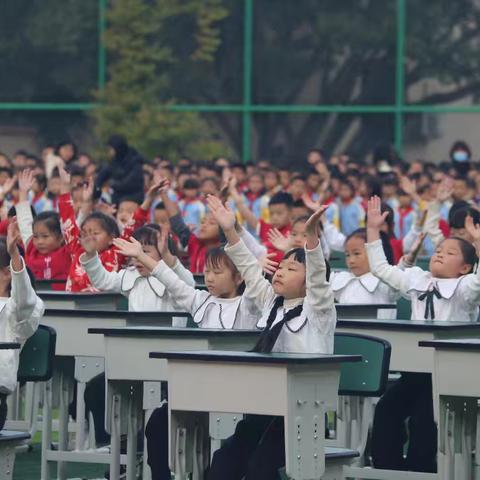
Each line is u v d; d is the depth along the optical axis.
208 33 59.59
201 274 26.47
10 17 61.50
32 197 40.59
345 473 18.45
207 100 60.09
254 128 60.06
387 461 19.03
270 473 15.24
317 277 15.82
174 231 28.67
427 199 40.34
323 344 16.00
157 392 18.14
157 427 17.28
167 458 17.27
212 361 14.93
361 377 16.56
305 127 59.81
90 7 61.12
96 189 34.03
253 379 14.72
